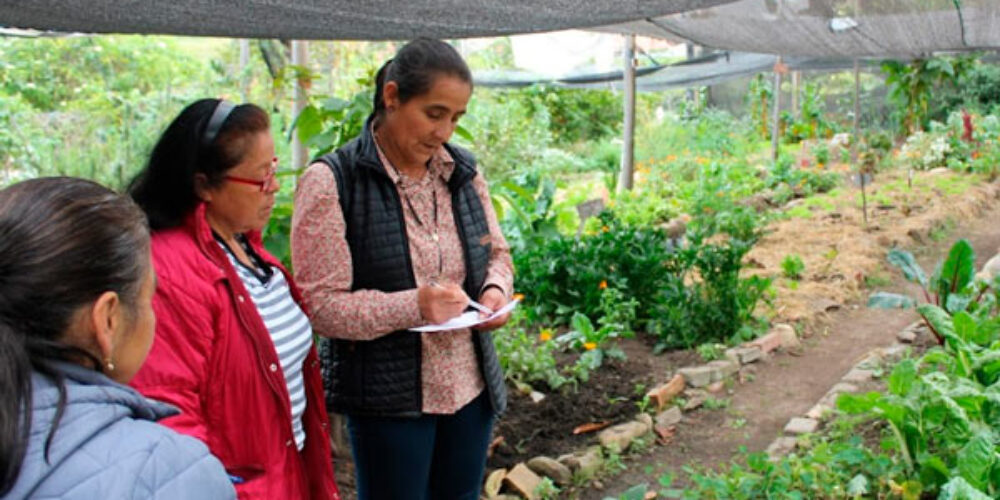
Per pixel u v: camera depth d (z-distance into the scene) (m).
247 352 2.06
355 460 2.79
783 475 4.14
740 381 6.04
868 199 12.50
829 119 22.39
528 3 3.41
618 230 7.37
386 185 2.62
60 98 12.13
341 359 2.66
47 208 1.27
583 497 4.50
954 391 3.92
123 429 1.26
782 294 7.81
